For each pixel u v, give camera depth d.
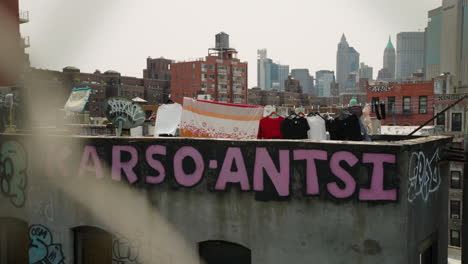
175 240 7.84
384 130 39.66
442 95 60.25
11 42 22.86
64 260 8.79
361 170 6.69
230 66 151.00
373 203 6.64
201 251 7.83
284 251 7.11
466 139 8.57
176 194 7.80
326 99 196.25
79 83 118.19
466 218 8.45
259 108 10.48
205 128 10.54
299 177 7.02
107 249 8.66
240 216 7.37
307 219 6.98
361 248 6.70
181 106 11.72
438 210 8.52
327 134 10.69
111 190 8.34
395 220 6.54
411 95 68.12
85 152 8.54
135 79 142.50
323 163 6.89
